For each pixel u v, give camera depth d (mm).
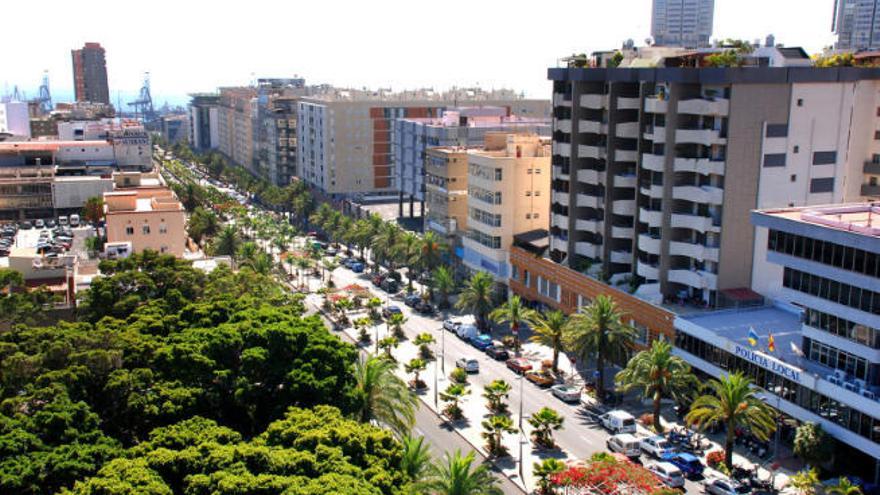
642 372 80688
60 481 52250
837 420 70312
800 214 78500
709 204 95750
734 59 93562
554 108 118875
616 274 109562
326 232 189875
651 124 102188
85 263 115688
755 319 89938
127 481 48406
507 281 132375
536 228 132500
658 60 102562
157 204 135125
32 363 65188
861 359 69812
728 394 71438
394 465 56844
